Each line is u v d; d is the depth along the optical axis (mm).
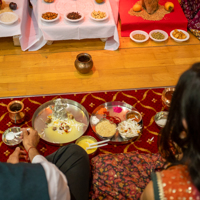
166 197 719
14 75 2598
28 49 2873
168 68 2773
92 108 2297
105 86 2531
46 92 2447
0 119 2168
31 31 3010
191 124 650
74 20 2631
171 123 777
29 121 2164
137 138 2070
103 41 3023
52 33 2664
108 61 2803
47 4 2877
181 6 3352
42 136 2008
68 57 2830
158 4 3301
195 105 622
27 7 3098
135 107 2314
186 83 651
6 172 812
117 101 2229
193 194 706
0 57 2773
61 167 1392
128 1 3316
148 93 2457
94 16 2719
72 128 2072
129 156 1494
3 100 2332
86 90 2480
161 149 979
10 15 2646
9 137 1962
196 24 3150
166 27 3154
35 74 2621
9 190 781
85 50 2922
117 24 3244
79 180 1349
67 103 2234
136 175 1385
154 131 2133
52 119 2111
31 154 1442
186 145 760
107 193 1345
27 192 794
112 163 1428
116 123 2096
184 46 3057
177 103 699
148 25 3102
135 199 1299
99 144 1998
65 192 923
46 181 832
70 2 2930
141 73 2689
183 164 751
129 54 2902
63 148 1480
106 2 2977
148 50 2969
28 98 2363
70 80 2574
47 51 2875
